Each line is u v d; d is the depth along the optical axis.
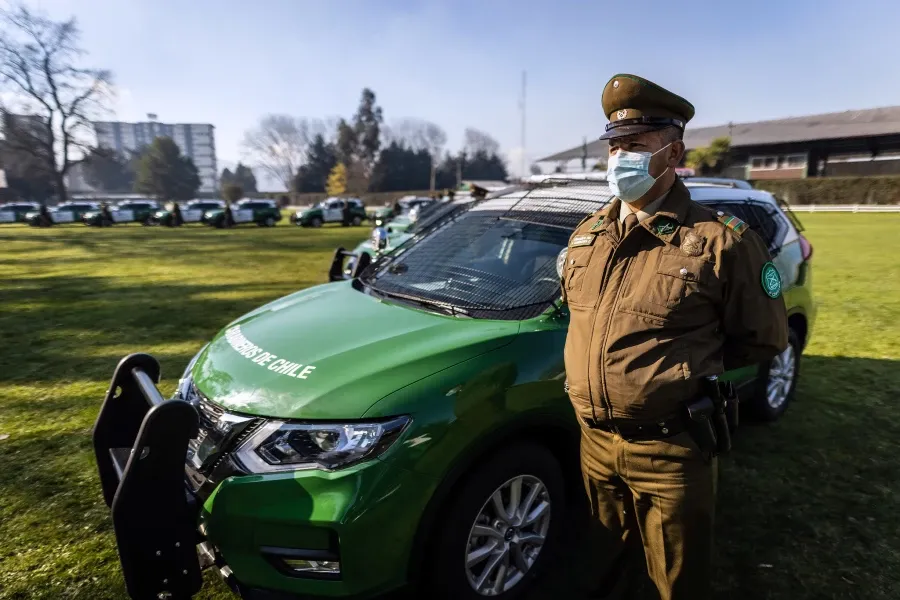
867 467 3.35
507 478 2.19
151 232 26.19
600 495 2.00
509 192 3.83
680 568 1.77
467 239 3.29
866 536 2.72
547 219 3.12
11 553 2.66
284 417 1.99
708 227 1.64
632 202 1.75
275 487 1.90
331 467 1.89
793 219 4.16
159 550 1.81
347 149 80.31
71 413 4.24
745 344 1.69
